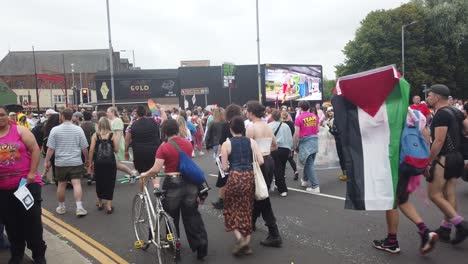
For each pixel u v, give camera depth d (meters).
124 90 42.72
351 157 4.94
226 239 5.70
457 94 44.25
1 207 4.44
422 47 41.06
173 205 4.72
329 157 9.81
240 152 4.99
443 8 41.81
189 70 39.38
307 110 8.62
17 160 4.39
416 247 5.12
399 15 41.81
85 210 7.21
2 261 4.79
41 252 4.64
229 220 5.00
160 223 4.69
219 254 5.11
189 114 19.00
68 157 7.07
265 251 5.17
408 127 4.82
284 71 40.56
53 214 7.33
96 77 42.78
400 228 5.89
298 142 8.55
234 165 4.99
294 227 6.13
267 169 6.11
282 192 8.17
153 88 42.78
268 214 5.31
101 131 7.30
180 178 4.76
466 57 45.00
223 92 39.66
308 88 42.09
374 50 42.38
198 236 4.83
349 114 4.98
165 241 4.58
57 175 7.19
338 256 4.92
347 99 4.96
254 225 5.96
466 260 4.67
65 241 5.75
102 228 6.38
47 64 80.31
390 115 4.78
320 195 8.23
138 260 4.98
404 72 40.12
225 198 5.02
